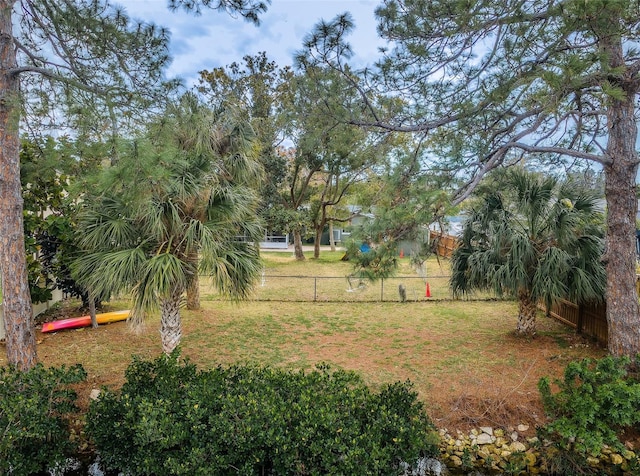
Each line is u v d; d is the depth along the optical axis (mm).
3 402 3713
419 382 5535
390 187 4680
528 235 6617
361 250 4066
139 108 4465
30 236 7188
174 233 5117
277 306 9828
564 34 3689
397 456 3760
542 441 4379
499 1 3873
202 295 11133
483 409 4910
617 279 5332
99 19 4559
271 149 15297
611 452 4363
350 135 5691
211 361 6254
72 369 4391
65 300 9688
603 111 5324
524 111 5277
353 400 4000
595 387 4227
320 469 3488
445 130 5273
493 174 6184
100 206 5160
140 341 7027
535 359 6258
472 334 7582
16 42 4715
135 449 3867
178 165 4707
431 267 16062
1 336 6781
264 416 3594
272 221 16062
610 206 5375
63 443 4043
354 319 8688
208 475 3359
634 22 3750
